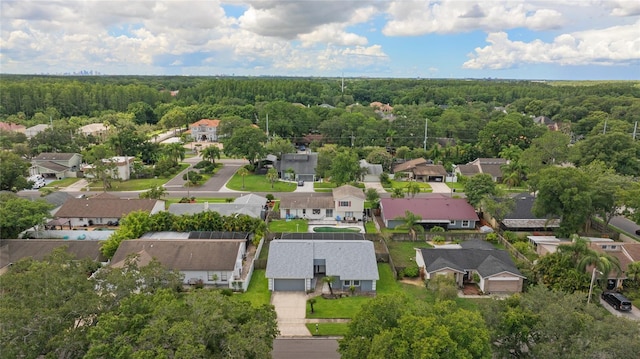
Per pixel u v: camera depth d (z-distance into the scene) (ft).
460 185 334.65
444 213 238.48
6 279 101.45
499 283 165.07
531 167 317.01
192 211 232.53
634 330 92.53
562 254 160.04
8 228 191.62
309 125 492.54
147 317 93.35
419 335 87.20
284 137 470.80
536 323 100.73
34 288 99.19
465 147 401.90
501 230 228.02
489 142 408.46
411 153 393.70
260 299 159.84
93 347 82.58
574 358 91.35
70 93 607.78
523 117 454.40
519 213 234.99
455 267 170.19
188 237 198.70
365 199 268.82
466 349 87.45
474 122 467.52
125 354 82.28
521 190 316.60
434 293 159.74
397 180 348.38
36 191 298.56
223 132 449.48
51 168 338.54
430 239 219.61
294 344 131.23
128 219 197.26
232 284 164.96
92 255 176.86
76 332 91.91
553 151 334.44
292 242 178.70
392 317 100.01
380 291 166.81
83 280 104.73
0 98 569.64
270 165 385.29
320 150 372.99
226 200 278.87
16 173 273.54
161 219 204.95
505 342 104.12
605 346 88.22
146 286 117.19
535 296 112.27
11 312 86.69
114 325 87.81
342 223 246.06
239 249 176.14
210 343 90.38
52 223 228.22
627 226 246.06
